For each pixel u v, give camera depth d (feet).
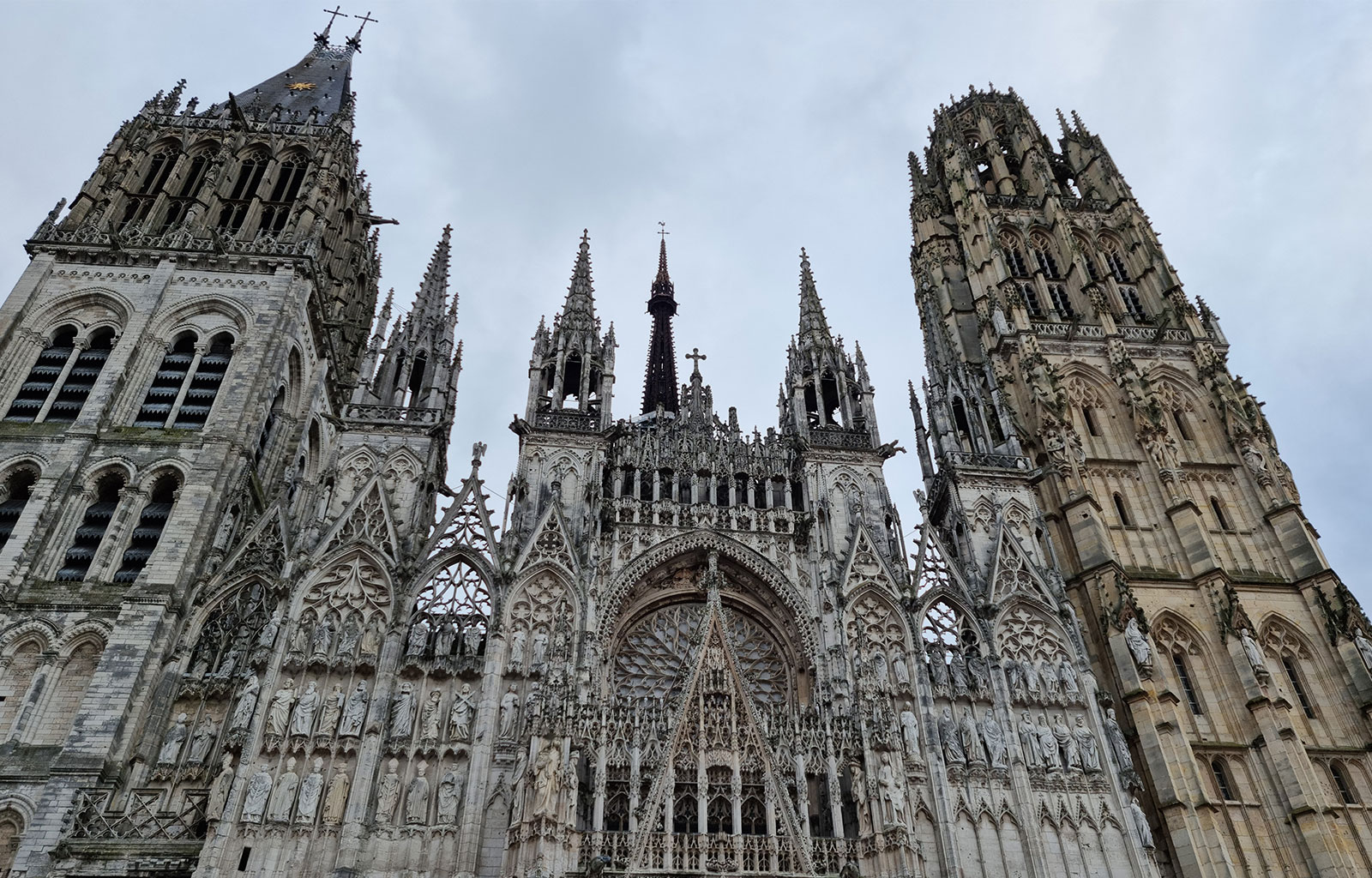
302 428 195.72
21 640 142.41
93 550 153.58
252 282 191.21
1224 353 234.17
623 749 139.64
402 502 169.58
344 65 288.30
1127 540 195.72
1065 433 204.44
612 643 160.86
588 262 216.95
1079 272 245.24
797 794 137.69
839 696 150.61
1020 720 157.99
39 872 121.39
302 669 143.13
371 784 132.36
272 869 123.24
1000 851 142.31
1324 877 151.43
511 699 143.33
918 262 272.72
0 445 161.07
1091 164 284.00
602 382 191.62
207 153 222.89
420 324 202.49
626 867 125.70
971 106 307.78
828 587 164.14
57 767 128.67
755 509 177.68
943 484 196.44
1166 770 158.92
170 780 133.39
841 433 191.21
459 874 124.88
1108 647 176.14
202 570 154.30
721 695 145.38
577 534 165.78
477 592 156.97
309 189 212.43
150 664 140.56
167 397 174.19
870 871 130.52
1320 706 175.73
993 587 171.42
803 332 213.05
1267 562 195.00
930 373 227.61
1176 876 152.87
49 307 181.27
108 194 204.44
